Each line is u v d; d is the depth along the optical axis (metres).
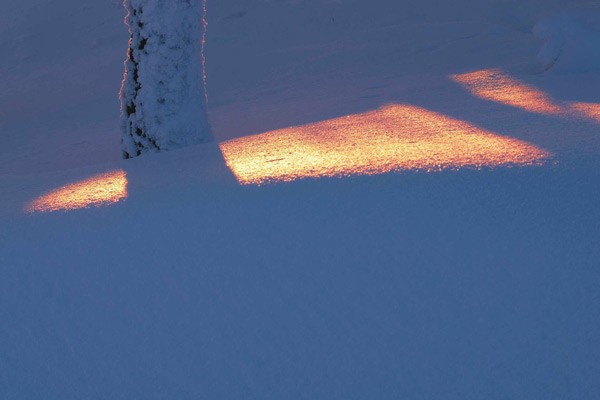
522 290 4.92
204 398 4.33
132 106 10.48
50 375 4.53
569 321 4.67
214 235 5.66
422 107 11.19
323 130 9.90
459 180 6.29
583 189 6.04
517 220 5.60
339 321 4.77
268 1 28.09
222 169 7.58
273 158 8.00
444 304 4.84
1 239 5.89
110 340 4.75
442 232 5.48
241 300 4.98
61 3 30.61
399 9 25.75
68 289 5.19
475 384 4.31
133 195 6.79
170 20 10.07
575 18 14.94
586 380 4.30
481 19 24.16
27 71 25.27
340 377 4.41
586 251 5.23
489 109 10.27
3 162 14.38
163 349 4.66
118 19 28.56
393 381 4.36
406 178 6.39
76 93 21.77
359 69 18.83
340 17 25.70
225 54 22.86
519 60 17.20
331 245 5.42
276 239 5.54
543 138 7.68
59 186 7.90
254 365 4.52
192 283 5.15
